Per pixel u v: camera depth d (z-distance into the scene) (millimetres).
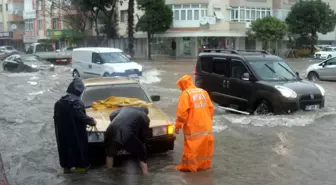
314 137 8414
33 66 27031
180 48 44062
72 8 45906
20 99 15320
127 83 8492
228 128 9375
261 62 10945
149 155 7348
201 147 6312
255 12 46906
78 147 6219
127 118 6090
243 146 7863
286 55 45531
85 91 8094
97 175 6289
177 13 43094
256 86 10359
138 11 45375
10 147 8336
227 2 44156
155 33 42562
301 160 6895
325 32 46781
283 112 9844
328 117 10195
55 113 6203
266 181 5906
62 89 18406
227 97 11297
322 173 6234
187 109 6184
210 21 42625
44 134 9406
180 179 6020
